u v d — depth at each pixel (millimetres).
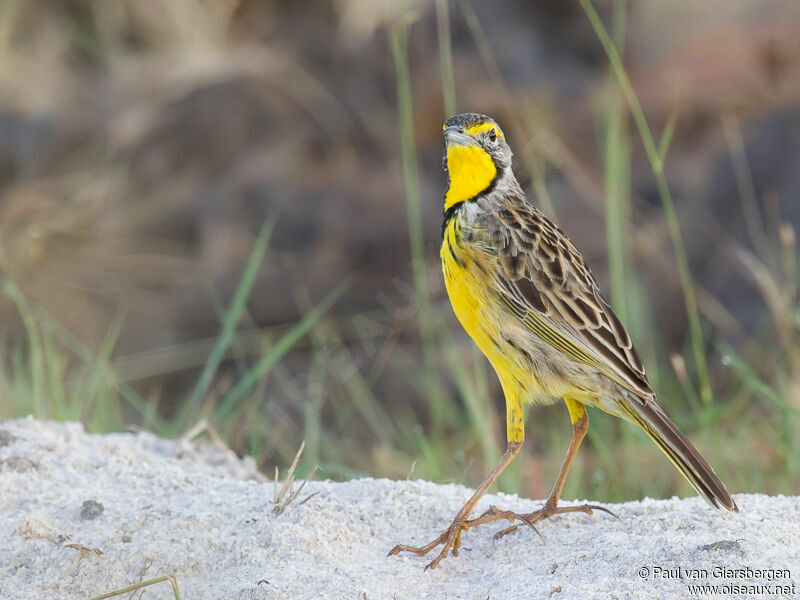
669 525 6055
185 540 5980
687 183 16188
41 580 5793
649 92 17641
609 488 9375
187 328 15078
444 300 13969
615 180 10398
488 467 9227
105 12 19812
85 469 6988
